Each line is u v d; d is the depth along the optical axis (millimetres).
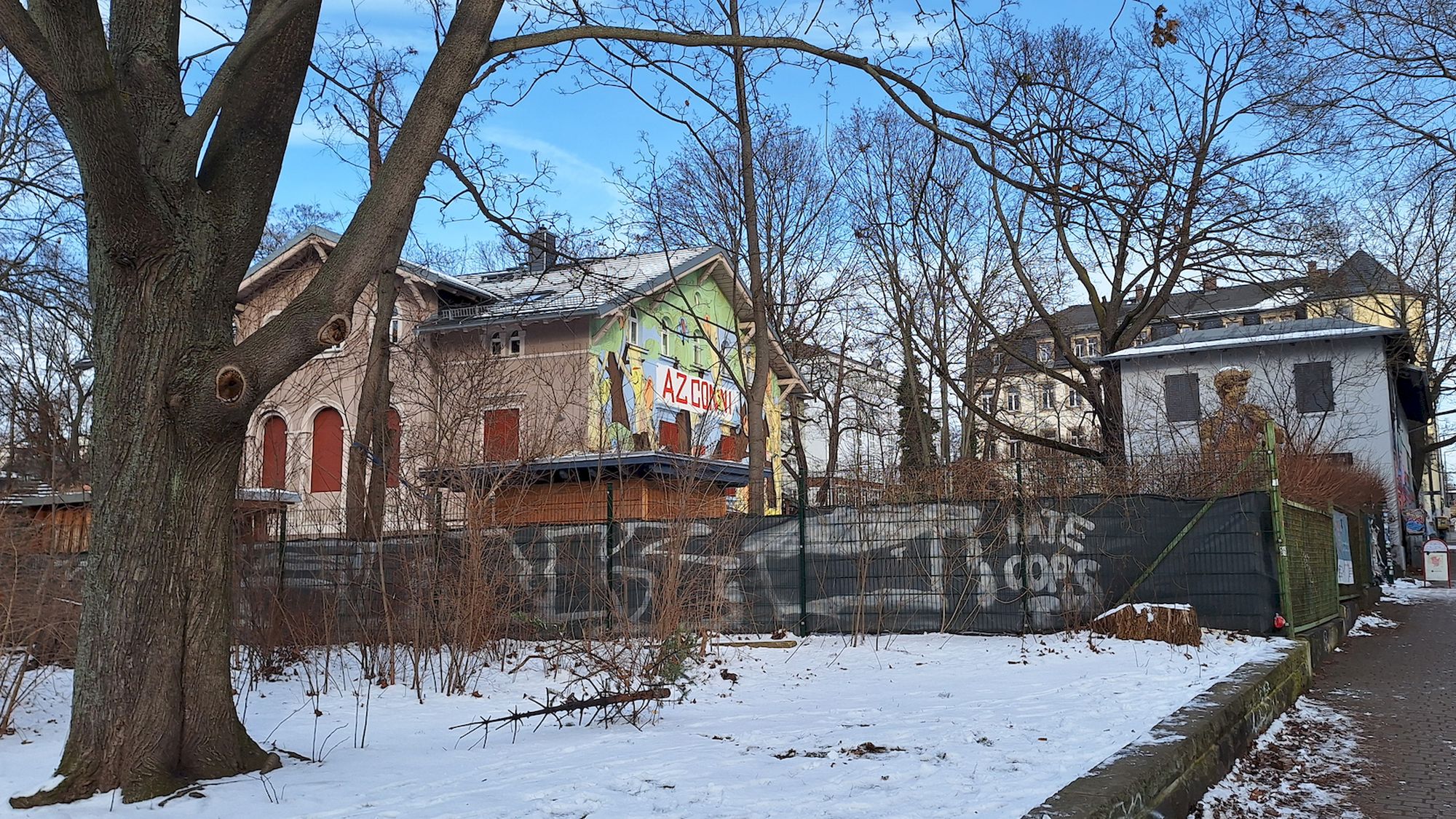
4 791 6188
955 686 10203
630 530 14312
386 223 6430
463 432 15312
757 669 11891
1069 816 4453
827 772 6117
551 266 15156
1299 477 17516
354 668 12133
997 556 14672
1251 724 8109
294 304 6277
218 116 6730
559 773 6297
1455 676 11875
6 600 9570
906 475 16578
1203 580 13797
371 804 5625
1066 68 17062
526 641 13719
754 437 18531
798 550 15102
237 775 6348
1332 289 20953
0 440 24078
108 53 5668
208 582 6340
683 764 6465
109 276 6238
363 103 11992
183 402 6160
